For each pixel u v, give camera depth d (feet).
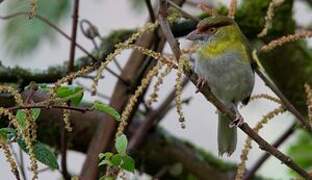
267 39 36.19
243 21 35.78
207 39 32.40
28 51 32.53
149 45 32.01
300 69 36.52
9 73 31.42
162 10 21.77
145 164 37.50
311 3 40.14
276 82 36.96
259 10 35.81
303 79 36.60
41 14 32.68
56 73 31.73
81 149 35.99
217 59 32.14
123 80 32.01
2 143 19.53
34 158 19.60
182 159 37.81
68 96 21.01
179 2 32.09
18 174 19.61
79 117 35.09
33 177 19.49
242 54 32.27
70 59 29.19
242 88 32.53
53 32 32.63
